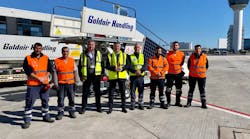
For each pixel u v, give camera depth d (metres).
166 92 6.80
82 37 6.86
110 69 6.03
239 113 6.10
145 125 5.12
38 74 5.06
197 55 6.63
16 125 5.16
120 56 6.09
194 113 6.08
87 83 5.98
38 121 5.41
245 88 10.02
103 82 7.94
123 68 6.08
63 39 7.30
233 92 9.11
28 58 5.02
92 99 7.77
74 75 5.75
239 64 25.53
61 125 5.13
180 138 4.40
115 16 8.11
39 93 5.28
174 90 9.92
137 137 4.44
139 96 6.48
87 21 7.11
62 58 5.59
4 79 10.77
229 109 6.50
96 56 6.01
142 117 5.71
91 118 5.63
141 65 6.36
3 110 6.47
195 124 5.19
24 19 11.57
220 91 9.38
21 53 11.09
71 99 5.66
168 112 6.17
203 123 5.26
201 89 6.64
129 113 6.07
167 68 6.56
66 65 5.54
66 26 10.34
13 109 6.59
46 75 5.23
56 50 12.41
